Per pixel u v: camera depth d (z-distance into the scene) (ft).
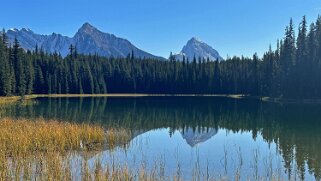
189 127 160.76
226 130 150.92
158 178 68.74
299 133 138.92
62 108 250.98
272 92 364.38
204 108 270.05
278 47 407.03
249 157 95.50
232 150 105.91
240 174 77.41
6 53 371.76
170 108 269.44
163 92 565.94
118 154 94.79
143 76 576.61
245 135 136.36
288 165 86.07
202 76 548.31
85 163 69.97
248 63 514.68
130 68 578.66
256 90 440.04
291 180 72.84
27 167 68.54
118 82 570.46
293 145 113.50
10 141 91.45
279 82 354.13
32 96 408.67
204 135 136.56
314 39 344.08
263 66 429.38
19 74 366.43
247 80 485.15
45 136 97.81
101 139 109.81
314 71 327.47
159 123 173.88
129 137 121.80
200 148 108.99
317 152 101.86
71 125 120.47
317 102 312.71
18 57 373.61
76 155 90.12
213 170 80.89
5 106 250.78
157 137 129.08
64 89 481.87
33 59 459.73
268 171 79.87
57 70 475.72
